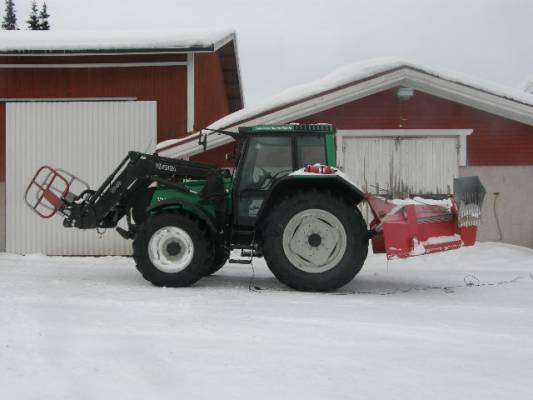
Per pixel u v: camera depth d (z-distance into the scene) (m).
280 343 3.85
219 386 3.04
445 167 10.20
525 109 9.62
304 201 6.12
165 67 11.00
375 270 8.07
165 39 10.59
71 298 5.35
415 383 3.14
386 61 9.81
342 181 6.11
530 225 10.09
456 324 4.47
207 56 12.57
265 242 6.19
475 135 10.13
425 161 10.25
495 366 3.46
